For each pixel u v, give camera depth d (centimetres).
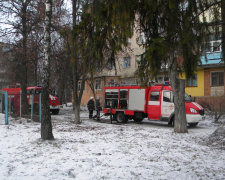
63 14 1498
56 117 1925
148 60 378
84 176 478
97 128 1222
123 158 623
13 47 1628
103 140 874
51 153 666
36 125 1308
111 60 534
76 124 1398
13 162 577
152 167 548
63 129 1156
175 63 397
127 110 1572
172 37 395
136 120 1686
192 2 397
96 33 511
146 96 1495
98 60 526
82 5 477
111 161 591
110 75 2997
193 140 902
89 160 593
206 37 411
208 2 408
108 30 468
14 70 1961
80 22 513
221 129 928
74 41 528
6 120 1329
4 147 742
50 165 550
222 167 551
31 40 1606
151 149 734
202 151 718
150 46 379
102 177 474
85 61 538
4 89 2231
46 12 880
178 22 400
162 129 1229
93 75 561
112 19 420
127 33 430
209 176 486
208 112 1786
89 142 830
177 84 1086
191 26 399
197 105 1385
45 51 864
